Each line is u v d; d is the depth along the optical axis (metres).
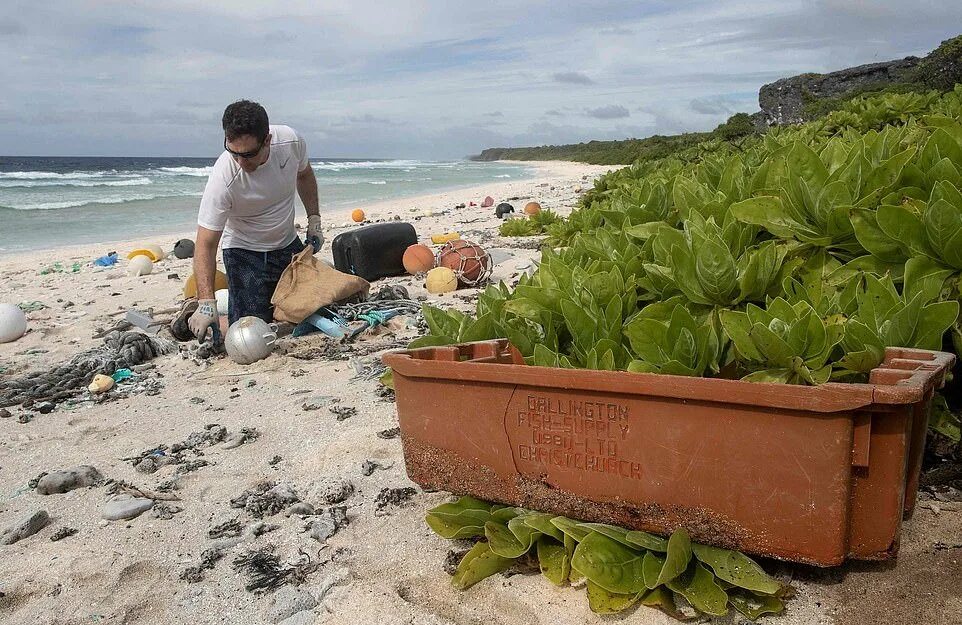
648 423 2.10
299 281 5.80
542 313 2.96
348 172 61.56
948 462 2.66
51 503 3.23
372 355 5.20
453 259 7.52
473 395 2.43
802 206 3.02
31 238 15.57
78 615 2.38
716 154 6.71
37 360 5.80
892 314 2.40
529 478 2.36
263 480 3.31
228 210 5.43
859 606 2.02
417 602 2.27
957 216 2.44
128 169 59.44
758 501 1.97
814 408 1.83
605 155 62.66
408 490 3.07
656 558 2.12
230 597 2.42
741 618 2.03
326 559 2.60
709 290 2.71
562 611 2.15
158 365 5.42
